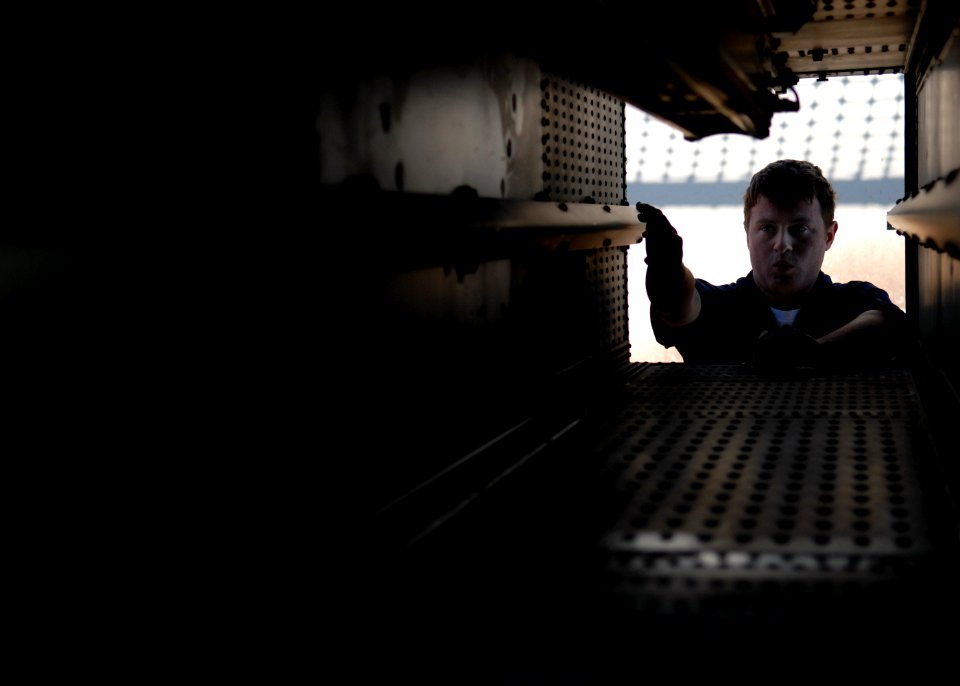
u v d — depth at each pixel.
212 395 1.19
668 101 3.24
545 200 2.68
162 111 1.08
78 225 0.96
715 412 2.92
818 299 4.23
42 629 0.96
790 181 4.05
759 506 1.95
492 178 2.25
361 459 1.55
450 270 1.96
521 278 2.46
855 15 3.48
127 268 1.04
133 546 1.07
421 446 1.80
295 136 1.34
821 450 2.40
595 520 1.87
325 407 1.44
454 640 1.34
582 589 1.52
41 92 0.92
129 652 1.06
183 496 1.14
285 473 1.33
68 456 0.99
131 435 1.06
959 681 1.22
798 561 1.63
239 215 1.16
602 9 1.99
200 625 1.15
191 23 1.12
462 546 1.66
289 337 1.34
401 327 1.71
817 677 1.25
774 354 3.63
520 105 2.48
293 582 1.32
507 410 2.33
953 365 2.56
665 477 2.19
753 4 2.61
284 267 1.28
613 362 3.55
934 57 3.15
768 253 4.13
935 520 1.82
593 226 3.02
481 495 1.92
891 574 1.56
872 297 4.12
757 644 1.33
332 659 1.26
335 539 1.45
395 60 1.69
